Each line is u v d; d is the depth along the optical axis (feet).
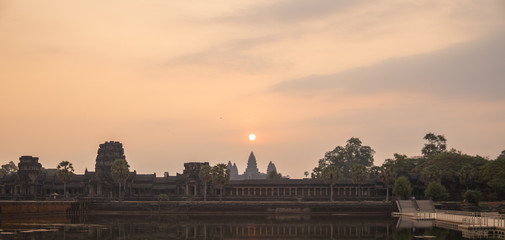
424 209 581.53
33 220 494.59
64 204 585.63
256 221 500.33
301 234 388.57
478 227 370.73
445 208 585.63
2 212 490.90
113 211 640.58
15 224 445.37
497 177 611.47
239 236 376.89
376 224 457.68
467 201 594.65
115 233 385.70
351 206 596.29
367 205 593.42
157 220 512.22
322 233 393.91
